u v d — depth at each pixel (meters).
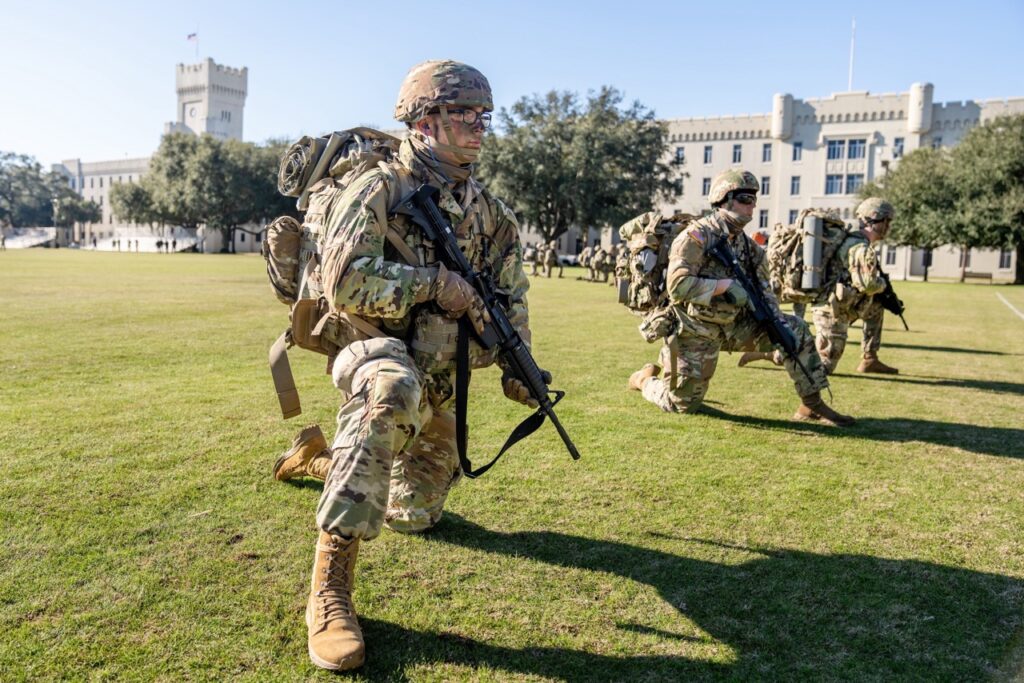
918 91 62.75
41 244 109.31
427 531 3.44
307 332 2.96
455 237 2.92
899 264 64.62
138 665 2.32
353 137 3.15
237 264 39.69
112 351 8.52
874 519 3.74
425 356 2.88
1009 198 42.44
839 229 7.64
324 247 2.79
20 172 121.12
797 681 2.34
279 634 2.53
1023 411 6.38
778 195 69.00
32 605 2.64
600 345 10.26
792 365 5.77
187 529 3.35
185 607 2.67
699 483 4.25
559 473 4.38
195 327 10.99
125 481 3.95
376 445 2.44
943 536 3.54
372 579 2.95
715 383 7.48
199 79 127.00
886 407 6.49
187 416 5.44
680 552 3.29
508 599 2.82
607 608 2.78
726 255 5.44
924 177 46.09
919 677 2.37
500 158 52.69
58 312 12.77
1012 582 3.05
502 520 3.62
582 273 41.72
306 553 3.13
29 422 5.17
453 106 2.86
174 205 77.69
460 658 2.42
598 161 51.44
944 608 2.83
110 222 122.31
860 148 66.12
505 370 3.20
